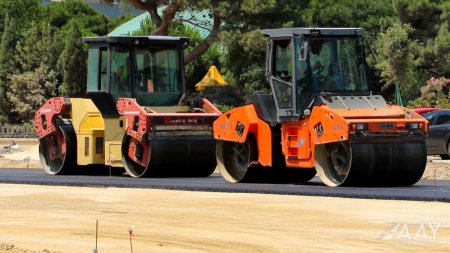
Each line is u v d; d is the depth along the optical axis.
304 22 127.75
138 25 168.62
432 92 113.50
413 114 52.22
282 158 55.44
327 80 53.69
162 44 63.22
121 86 62.09
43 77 147.25
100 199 48.09
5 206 45.66
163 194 49.88
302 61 53.56
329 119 51.22
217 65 141.62
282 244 34.19
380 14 134.62
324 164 52.56
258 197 47.66
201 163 60.94
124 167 61.41
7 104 149.12
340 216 40.22
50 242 35.41
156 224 39.19
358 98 53.06
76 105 63.59
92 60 63.12
